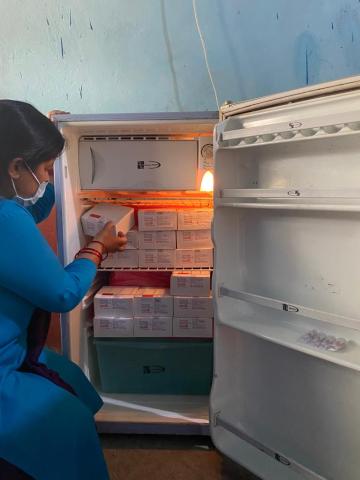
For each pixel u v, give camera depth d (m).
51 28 2.01
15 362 1.04
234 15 1.94
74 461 0.98
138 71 2.02
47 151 1.01
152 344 1.73
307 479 1.22
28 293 0.98
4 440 0.91
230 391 1.47
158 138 1.63
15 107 0.96
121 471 1.48
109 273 1.96
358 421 1.13
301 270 1.23
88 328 1.85
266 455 1.38
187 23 1.96
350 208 0.99
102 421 1.60
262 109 1.20
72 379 1.31
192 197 1.77
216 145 1.27
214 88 2.00
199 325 1.69
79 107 2.07
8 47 2.04
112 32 2.00
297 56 1.94
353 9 1.87
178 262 1.71
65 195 1.55
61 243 1.54
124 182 1.66
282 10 1.91
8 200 0.98
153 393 1.82
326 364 1.19
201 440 1.64
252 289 1.39
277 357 1.34
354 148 1.06
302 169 1.18
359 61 1.90
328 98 1.04
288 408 1.32
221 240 1.35
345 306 1.13
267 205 1.16
